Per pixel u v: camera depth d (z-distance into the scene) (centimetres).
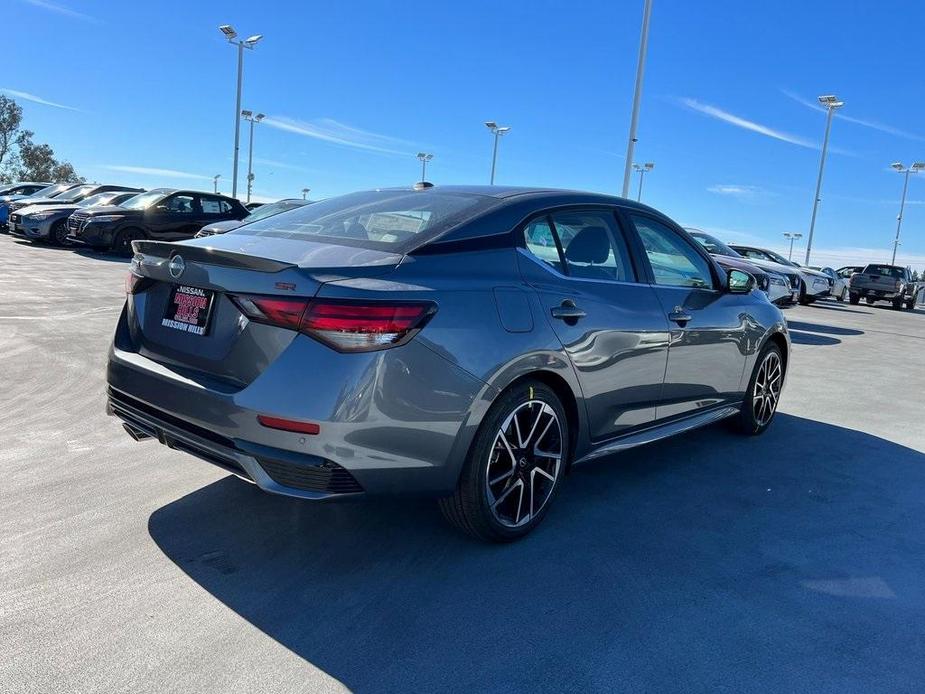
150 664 221
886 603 285
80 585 264
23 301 912
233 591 267
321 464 249
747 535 342
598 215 371
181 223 1579
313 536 314
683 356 400
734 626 262
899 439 531
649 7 1534
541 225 335
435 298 269
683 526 348
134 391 295
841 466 456
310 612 256
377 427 254
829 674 237
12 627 236
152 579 271
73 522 314
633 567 303
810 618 270
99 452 400
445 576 287
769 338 496
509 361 287
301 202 1232
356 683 219
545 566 299
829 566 314
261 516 331
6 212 2180
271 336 257
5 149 6328
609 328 341
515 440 307
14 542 293
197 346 280
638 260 385
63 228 1744
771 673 235
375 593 271
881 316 2034
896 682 234
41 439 417
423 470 271
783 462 457
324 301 250
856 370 859
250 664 225
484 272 296
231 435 259
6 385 526
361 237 305
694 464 443
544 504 328
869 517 373
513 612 263
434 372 264
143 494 347
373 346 251
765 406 512
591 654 240
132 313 320
